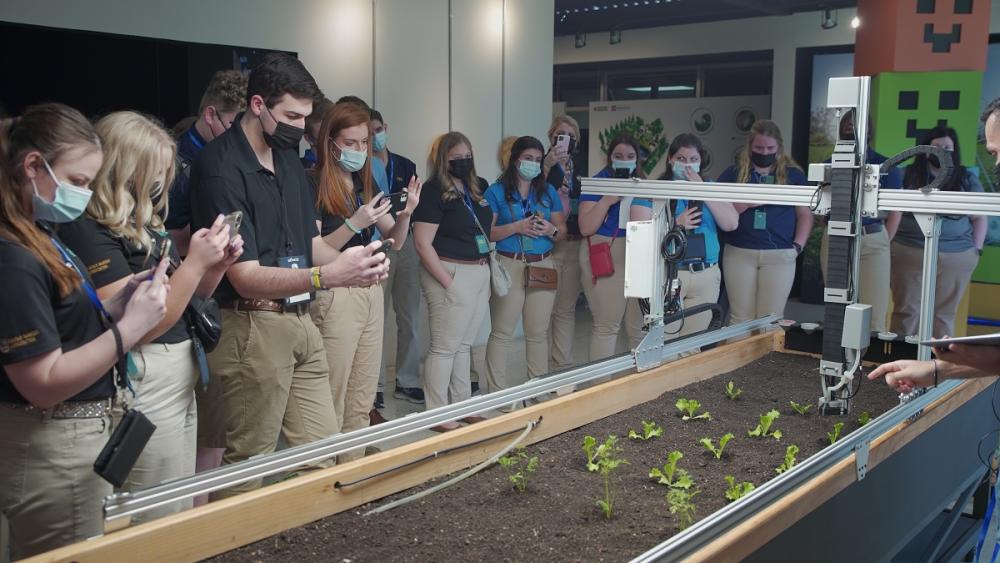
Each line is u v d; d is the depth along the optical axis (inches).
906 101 246.2
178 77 201.6
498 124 288.5
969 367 98.0
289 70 105.0
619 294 203.2
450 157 183.6
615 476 101.1
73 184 76.3
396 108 254.4
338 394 144.1
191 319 94.7
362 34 241.4
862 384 144.3
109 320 81.3
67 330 79.4
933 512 126.6
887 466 109.3
